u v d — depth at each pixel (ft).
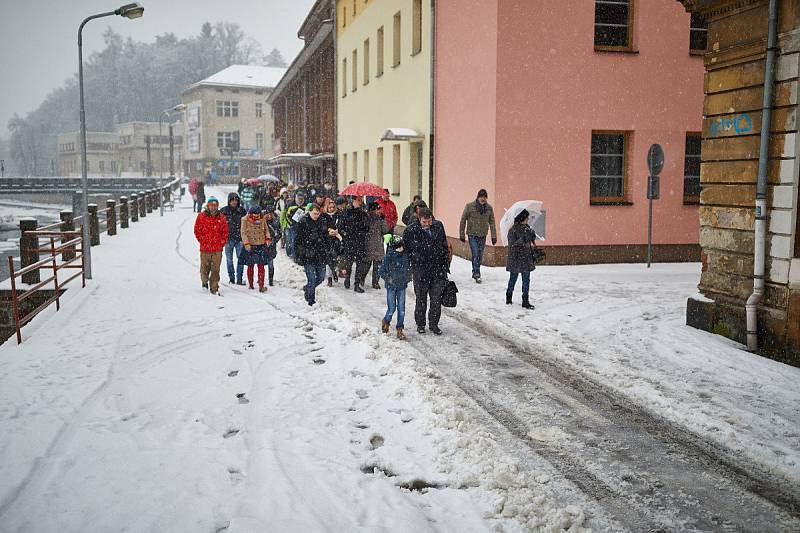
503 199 56.13
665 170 58.85
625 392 25.30
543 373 27.61
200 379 26.71
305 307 40.60
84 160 50.06
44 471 18.37
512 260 39.96
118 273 53.62
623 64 57.41
